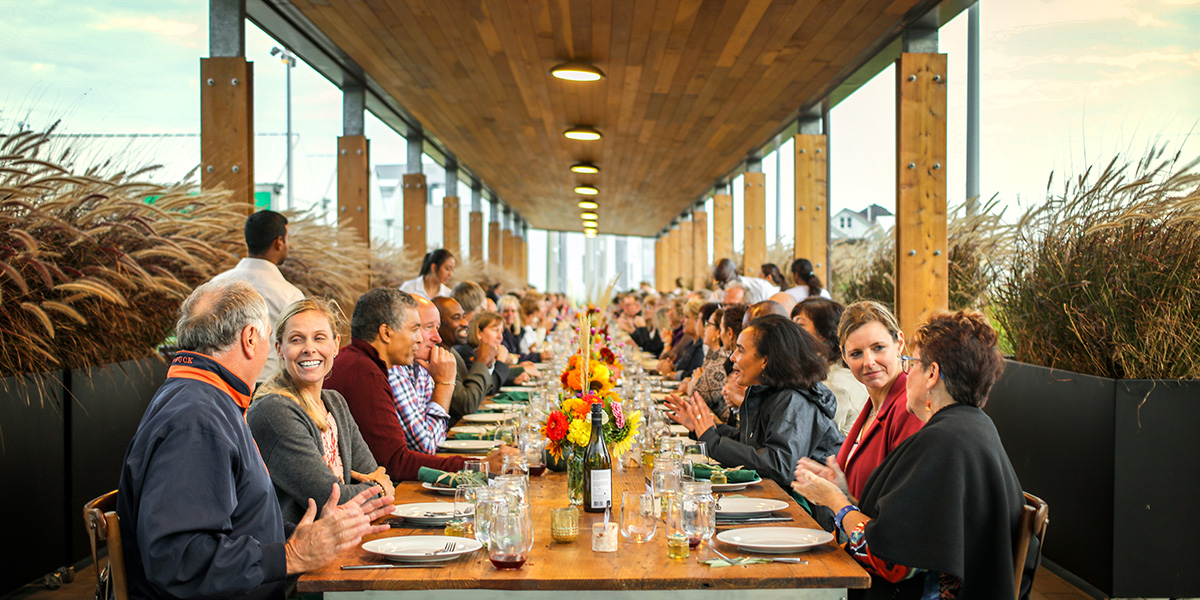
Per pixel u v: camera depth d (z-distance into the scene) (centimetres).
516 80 760
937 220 554
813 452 291
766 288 844
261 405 236
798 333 297
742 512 229
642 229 2367
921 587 207
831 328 344
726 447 286
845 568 187
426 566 191
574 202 1791
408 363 317
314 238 596
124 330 404
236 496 186
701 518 200
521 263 2452
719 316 487
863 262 745
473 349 517
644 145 1070
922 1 529
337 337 257
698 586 180
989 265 477
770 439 287
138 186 420
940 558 188
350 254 650
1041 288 391
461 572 186
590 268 2939
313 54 700
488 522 202
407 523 228
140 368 427
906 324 551
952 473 193
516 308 885
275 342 250
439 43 654
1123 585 338
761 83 741
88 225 389
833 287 845
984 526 194
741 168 1228
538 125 965
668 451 260
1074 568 366
